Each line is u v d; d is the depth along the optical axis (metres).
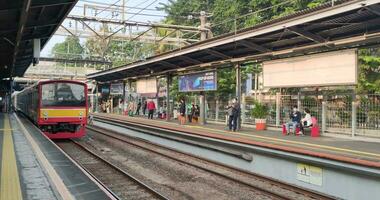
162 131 23.03
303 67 17.50
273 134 18.75
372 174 10.23
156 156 19.25
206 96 29.11
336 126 17.84
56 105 23.08
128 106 43.44
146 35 37.19
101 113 49.34
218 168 16.41
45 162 10.71
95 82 52.94
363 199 10.73
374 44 15.14
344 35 15.91
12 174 9.21
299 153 12.66
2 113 44.91
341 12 12.64
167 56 24.69
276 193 11.65
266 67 19.58
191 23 54.94
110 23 31.28
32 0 17.98
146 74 34.84
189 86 26.91
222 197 11.74
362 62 27.83
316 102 19.39
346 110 17.52
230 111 20.88
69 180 9.01
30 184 8.25
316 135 17.88
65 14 21.94
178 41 36.59
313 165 12.41
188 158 18.92
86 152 20.41
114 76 43.41
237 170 15.58
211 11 55.00
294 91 21.55
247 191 12.31
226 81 36.59
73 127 23.80
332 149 13.13
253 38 17.33
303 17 14.05
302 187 12.69
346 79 15.59
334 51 16.03
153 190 11.75
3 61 35.81
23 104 36.94
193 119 29.17
